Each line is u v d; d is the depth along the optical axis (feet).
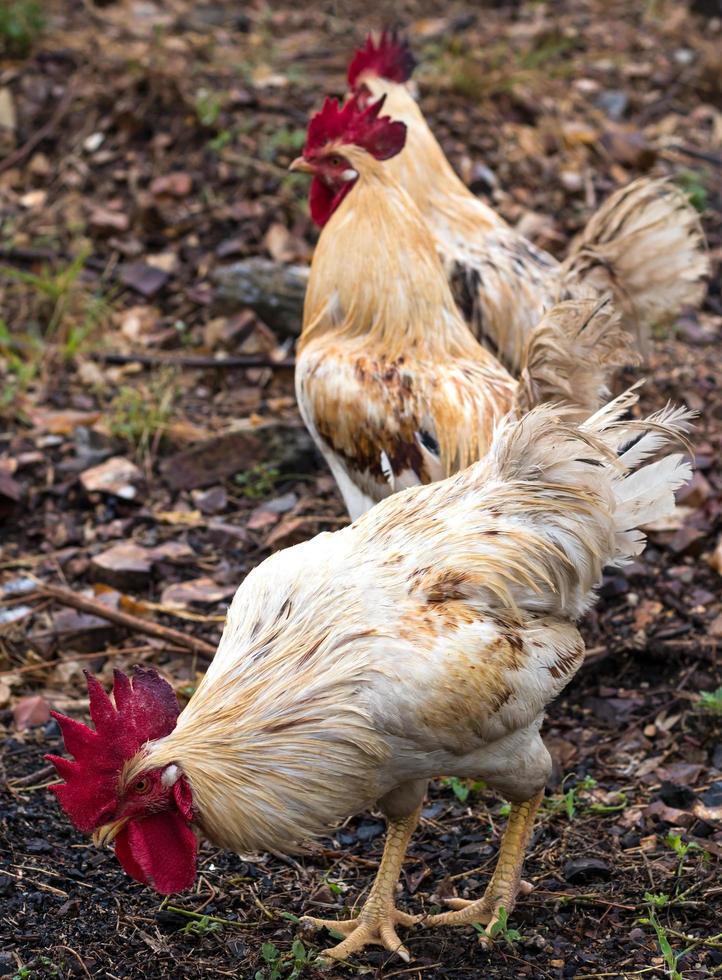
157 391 11.80
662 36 18.39
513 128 15.15
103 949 8.64
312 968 8.56
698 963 8.59
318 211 10.25
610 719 9.79
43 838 9.13
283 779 8.24
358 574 8.44
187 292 12.86
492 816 9.32
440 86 15.52
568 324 8.90
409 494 8.73
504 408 9.69
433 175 10.80
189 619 10.34
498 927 8.63
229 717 8.27
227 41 17.16
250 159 14.20
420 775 8.43
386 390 9.70
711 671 9.95
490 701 8.29
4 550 10.82
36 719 9.77
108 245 13.62
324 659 8.29
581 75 16.90
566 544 8.58
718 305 13.03
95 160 14.46
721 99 16.99
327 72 16.22
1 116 15.02
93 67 15.56
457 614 8.35
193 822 8.24
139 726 8.22
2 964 8.55
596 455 8.55
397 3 19.08
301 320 12.22
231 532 10.90
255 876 9.03
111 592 10.49
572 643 8.59
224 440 11.34
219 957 8.64
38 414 11.76
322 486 11.26
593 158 15.01
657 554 10.73
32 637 10.19
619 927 8.76
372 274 9.86
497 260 10.68
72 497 11.15
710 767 9.52
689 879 8.93
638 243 10.13
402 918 8.73
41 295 12.72
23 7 16.34
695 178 14.74
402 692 8.22
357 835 9.25
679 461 8.66
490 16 18.74
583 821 9.27
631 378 11.90
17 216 13.96
